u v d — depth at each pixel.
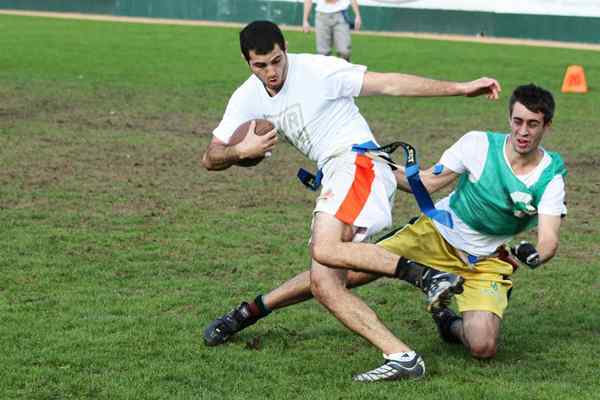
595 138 27.97
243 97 11.60
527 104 10.85
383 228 11.21
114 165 22.83
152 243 16.58
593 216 19.17
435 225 11.79
